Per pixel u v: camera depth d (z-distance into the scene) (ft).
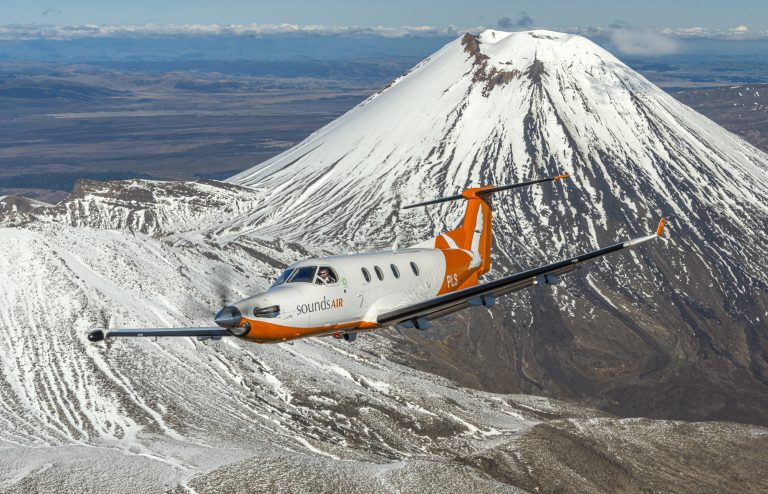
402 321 122.52
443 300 118.32
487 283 120.37
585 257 122.52
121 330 110.73
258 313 111.24
